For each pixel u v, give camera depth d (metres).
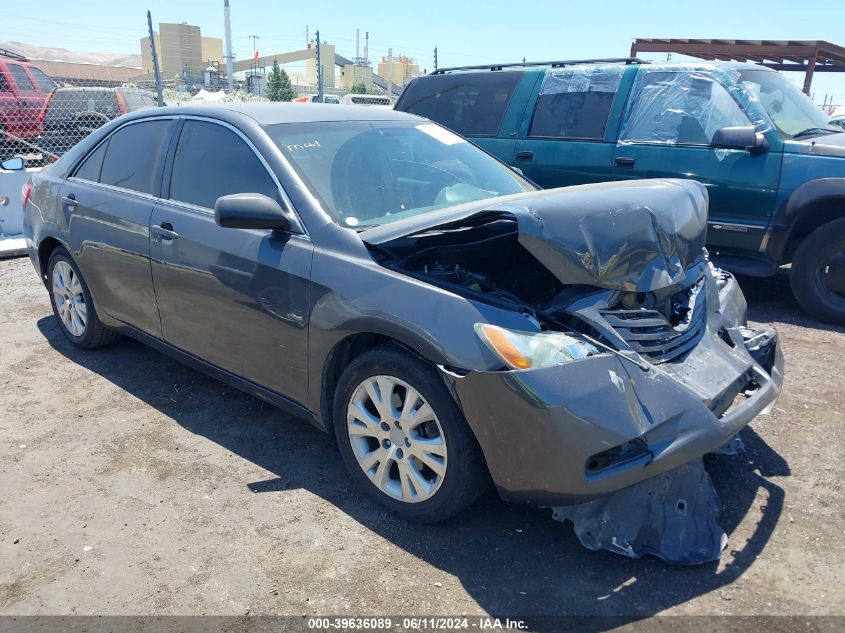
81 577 2.63
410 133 4.05
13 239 8.24
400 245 3.05
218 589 2.56
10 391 4.28
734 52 13.51
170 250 3.74
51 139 12.60
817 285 5.45
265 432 3.75
